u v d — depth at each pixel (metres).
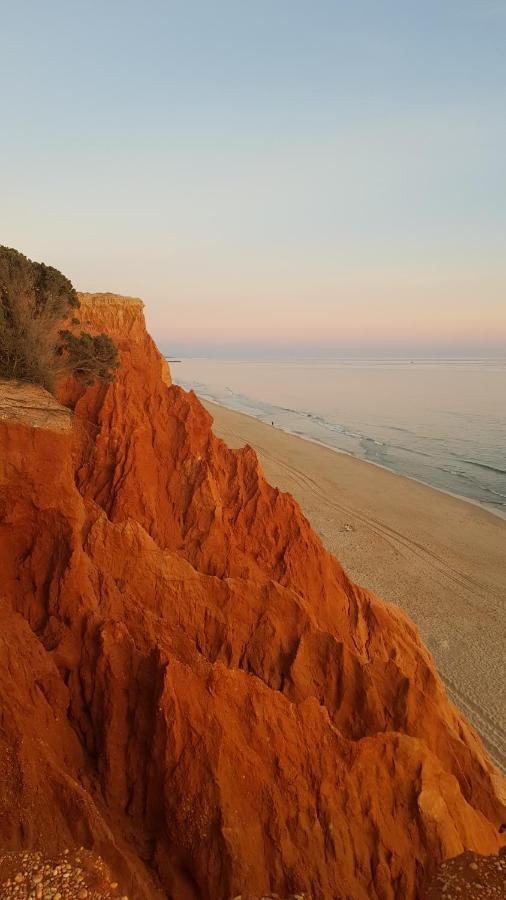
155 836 8.56
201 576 11.84
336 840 8.54
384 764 9.23
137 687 9.18
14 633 8.98
